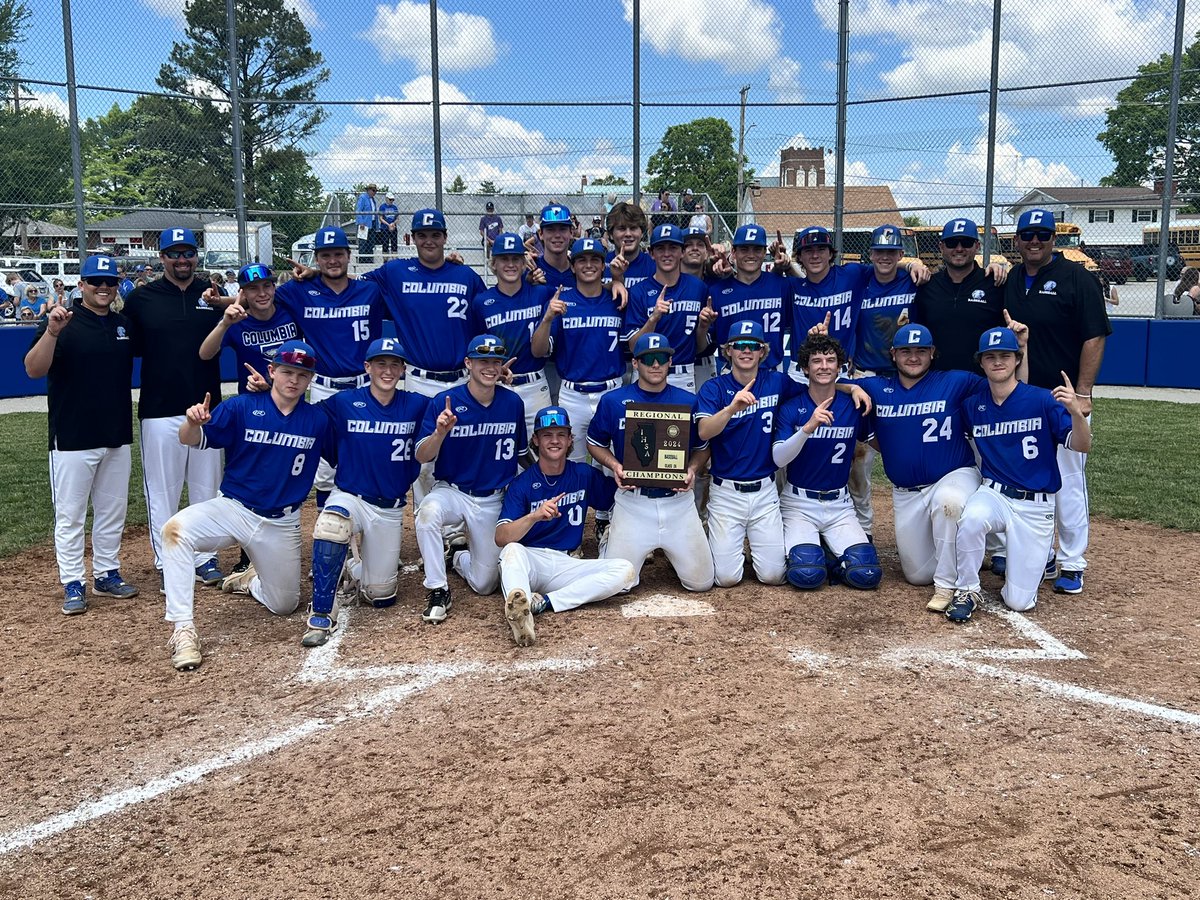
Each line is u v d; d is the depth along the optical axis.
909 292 5.89
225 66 14.94
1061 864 2.76
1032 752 3.43
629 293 6.13
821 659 4.34
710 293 6.25
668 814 3.04
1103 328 5.27
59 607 5.30
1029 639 4.60
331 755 3.49
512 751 3.48
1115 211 14.68
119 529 5.50
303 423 4.82
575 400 6.03
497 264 5.85
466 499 5.18
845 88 12.54
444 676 4.20
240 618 5.09
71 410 5.12
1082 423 4.71
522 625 4.50
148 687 4.17
